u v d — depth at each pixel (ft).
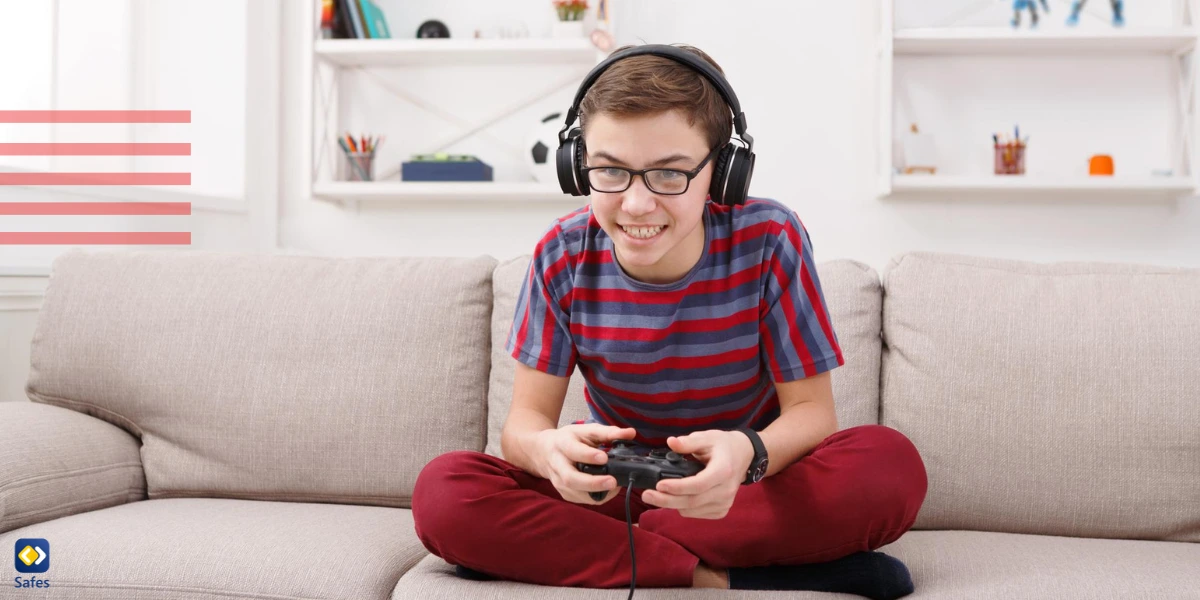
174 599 3.54
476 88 9.27
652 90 2.88
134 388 4.90
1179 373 4.20
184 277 5.12
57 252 6.48
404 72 9.32
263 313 4.96
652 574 3.31
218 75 8.69
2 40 6.77
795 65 8.96
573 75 9.12
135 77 8.14
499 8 9.25
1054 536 4.20
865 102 8.91
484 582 3.42
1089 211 8.79
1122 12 8.75
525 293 3.87
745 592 3.26
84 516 4.22
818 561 3.35
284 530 3.92
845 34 8.91
